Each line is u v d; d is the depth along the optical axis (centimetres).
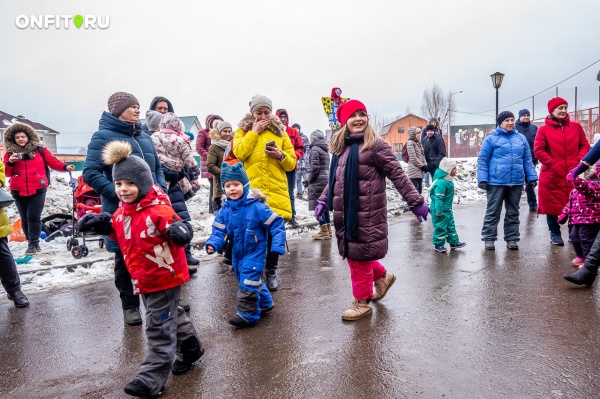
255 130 511
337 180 424
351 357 337
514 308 425
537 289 480
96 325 426
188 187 605
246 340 379
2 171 486
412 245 748
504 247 698
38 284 563
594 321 386
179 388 303
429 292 488
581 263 568
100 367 341
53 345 383
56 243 765
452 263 611
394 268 599
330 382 301
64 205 964
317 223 944
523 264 587
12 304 492
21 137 685
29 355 365
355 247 411
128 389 285
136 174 294
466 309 428
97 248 730
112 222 317
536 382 288
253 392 293
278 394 289
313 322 413
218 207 762
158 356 296
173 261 303
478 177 676
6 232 472
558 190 670
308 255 695
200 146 990
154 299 303
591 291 466
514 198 670
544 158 664
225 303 478
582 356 321
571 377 293
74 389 309
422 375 304
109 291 531
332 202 434
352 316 412
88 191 738
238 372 321
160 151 566
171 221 294
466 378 298
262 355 348
